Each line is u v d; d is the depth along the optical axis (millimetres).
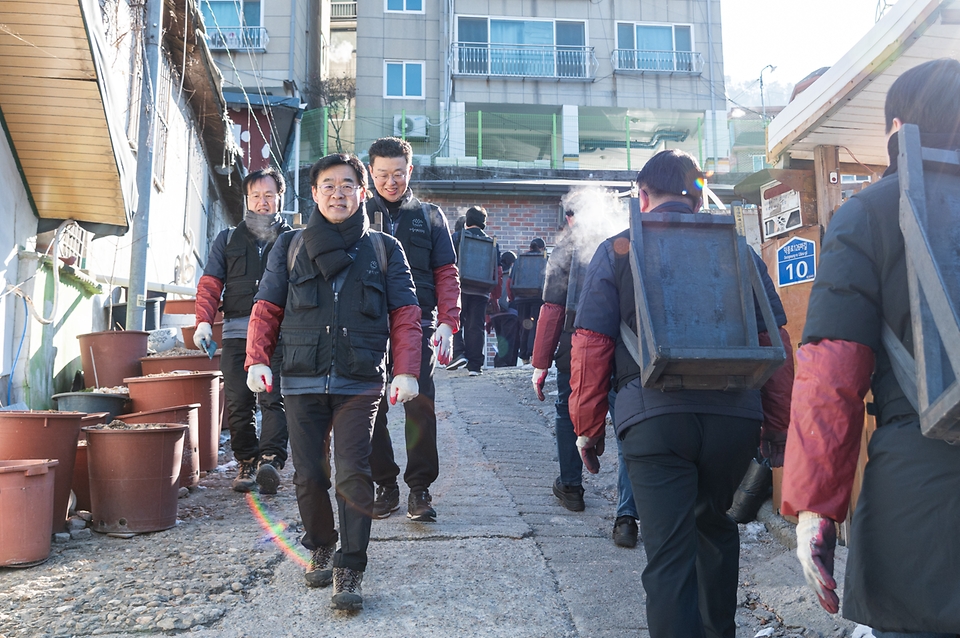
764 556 3947
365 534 3188
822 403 1690
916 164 1683
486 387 9195
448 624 3102
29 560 3609
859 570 1643
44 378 6422
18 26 5227
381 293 3369
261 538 4090
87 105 5715
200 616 3064
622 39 28328
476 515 4547
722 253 2580
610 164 29344
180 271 12438
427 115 26688
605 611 3283
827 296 1737
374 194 4523
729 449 2463
